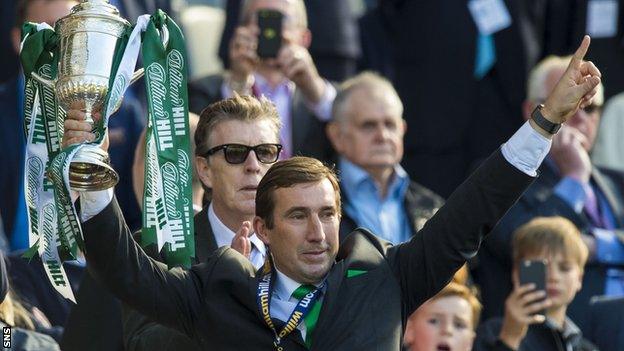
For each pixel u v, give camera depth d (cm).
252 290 1814
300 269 1809
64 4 2936
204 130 2127
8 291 2189
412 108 3575
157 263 1817
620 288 2995
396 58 3606
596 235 3003
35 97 1841
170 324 1817
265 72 3053
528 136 1811
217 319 1811
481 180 1822
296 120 3039
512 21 3566
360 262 1838
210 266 1841
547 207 3009
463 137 3553
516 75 3556
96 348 2184
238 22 3516
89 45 1781
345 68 3506
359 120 2931
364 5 4088
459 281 2509
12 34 3459
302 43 3103
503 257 2962
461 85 3556
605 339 2800
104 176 1742
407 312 1855
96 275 1781
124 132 2973
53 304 2506
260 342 1802
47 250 1797
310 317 1806
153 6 3575
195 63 3997
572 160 3058
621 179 3172
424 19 3578
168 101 1816
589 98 1816
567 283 2711
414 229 2933
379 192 2933
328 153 3042
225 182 2100
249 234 2041
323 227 1811
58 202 1727
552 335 2658
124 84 1781
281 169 1825
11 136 2980
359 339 1791
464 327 2445
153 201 1805
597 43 3666
